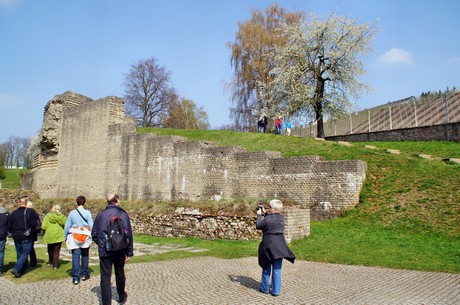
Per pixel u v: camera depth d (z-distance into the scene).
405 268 10.21
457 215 14.91
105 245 6.82
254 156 20.64
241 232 16.03
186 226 17.98
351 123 35.88
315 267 10.64
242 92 39.25
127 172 26.02
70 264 11.34
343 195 18.02
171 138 24.05
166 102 59.34
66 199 28.47
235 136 29.02
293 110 33.72
